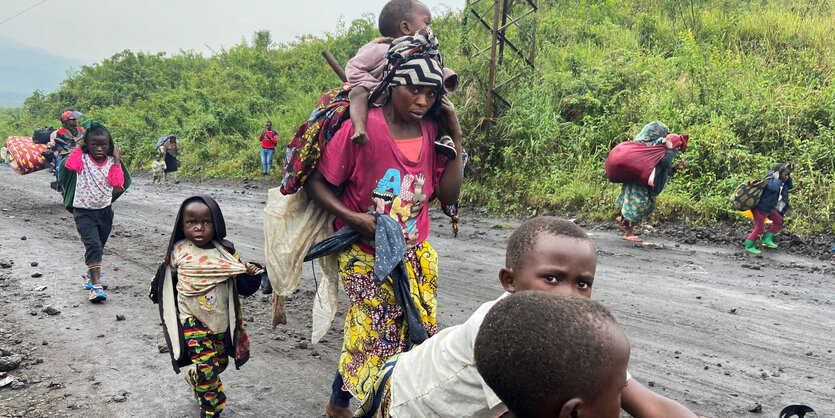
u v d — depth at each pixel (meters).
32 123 40.75
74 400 4.31
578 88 13.85
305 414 4.14
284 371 4.82
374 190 3.46
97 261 6.53
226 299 3.94
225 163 20.91
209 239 3.93
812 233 9.06
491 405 1.97
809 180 9.84
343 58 26.97
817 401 4.20
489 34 17.00
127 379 4.65
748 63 13.43
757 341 5.27
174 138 19.28
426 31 3.38
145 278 7.49
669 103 12.43
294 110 22.06
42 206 13.29
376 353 3.44
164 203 14.02
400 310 3.46
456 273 7.58
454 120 3.65
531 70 14.31
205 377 3.82
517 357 1.42
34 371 4.79
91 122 6.48
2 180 18.62
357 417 2.53
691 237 9.37
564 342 1.38
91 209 6.49
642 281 7.15
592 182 11.70
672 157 9.11
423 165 3.54
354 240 3.48
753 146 11.04
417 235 3.56
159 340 5.45
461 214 12.06
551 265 2.07
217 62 38.16
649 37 16.27
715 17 16.22
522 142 12.80
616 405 1.44
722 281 7.14
